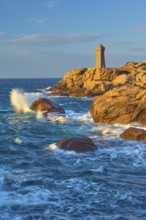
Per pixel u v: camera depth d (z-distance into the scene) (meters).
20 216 11.58
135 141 24.17
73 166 17.88
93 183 14.98
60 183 14.88
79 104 60.75
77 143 21.36
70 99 74.50
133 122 32.91
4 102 62.91
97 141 24.31
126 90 34.75
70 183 14.92
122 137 25.33
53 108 43.59
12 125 33.34
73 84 96.06
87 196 13.45
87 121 35.34
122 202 12.94
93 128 30.88
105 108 33.72
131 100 33.44
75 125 32.91
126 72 92.69
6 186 14.34
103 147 22.17
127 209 12.32
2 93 98.38
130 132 25.02
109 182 15.16
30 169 17.19
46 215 11.72
